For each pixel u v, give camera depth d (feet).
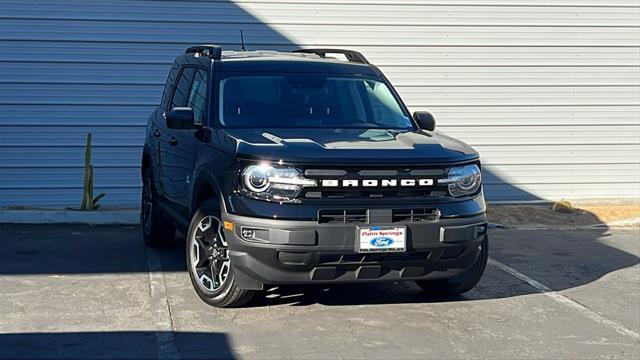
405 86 39.75
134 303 22.62
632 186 42.04
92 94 37.45
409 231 20.51
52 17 36.78
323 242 19.95
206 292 22.12
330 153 20.54
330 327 20.95
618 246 32.45
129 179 38.06
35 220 34.30
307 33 38.65
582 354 19.56
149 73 37.76
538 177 41.29
